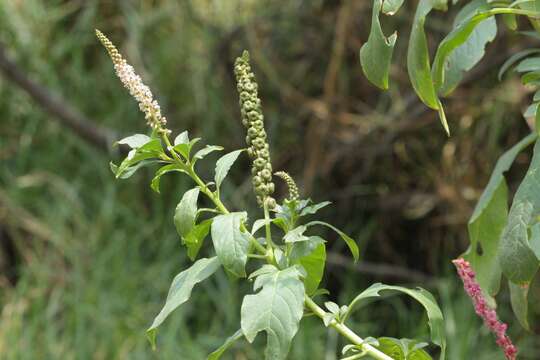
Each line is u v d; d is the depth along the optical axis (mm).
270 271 1608
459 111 5504
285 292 1542
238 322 5160
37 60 6262
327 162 5719
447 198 5484
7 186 6020
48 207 5848
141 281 5461
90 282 5383
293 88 6035
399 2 1580
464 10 1937
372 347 1704
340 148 5699
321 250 1716
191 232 1699
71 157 6141
